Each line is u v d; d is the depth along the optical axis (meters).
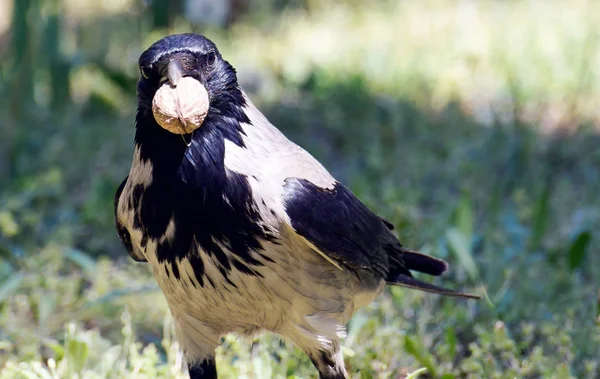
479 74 18.48
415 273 9.74
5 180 13.35
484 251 10.56
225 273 6.82
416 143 14.66
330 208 7.05
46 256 10.55
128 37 21.03
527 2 23.84
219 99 6.82
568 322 8.71
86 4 24.27
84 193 13.09
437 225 11.07
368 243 7.51
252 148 6.89
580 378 8.20
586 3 23.03
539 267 10.09
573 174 13.80
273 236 6.77
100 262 10.48
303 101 17.16
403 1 24.64
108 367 7.96
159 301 9.72
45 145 14.51
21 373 7.80
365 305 7.95
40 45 17.03
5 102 15.91
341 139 15.48
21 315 9.45
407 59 19.22
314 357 7.30
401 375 8.15
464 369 7.91
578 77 17.62
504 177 13.14
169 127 6.54
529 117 16.08
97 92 16.94
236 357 8.66
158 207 6.78
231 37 21.55
